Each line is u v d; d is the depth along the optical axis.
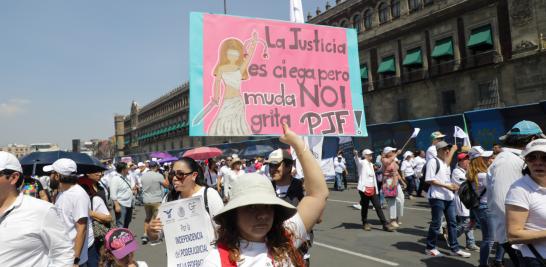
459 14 26.27
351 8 35.03
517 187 2.71
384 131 19.45
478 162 5.29
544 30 21.70
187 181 3.22
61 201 3.69
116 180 8.33
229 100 4.00
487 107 24.53
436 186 6.23
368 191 8.47
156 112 90.94
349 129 4.55
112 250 2.91
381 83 32.41
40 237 2.45
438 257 6.19
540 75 21.83
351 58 4.75
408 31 29.94
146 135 96.44
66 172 3.75
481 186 5.18
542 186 2.66
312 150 5.92
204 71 3.93
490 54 24.20
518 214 2.66
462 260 5.98
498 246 5.27
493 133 14.79
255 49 4.22
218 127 3.90
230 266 1.68
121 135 119.06
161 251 7.48
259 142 27.23
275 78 4.27
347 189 18.16
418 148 17.69
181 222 2.78
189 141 70.12
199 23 3.99
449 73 26.75
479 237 7.61
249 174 1.88
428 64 28.56
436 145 6.32
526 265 2.69
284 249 1.80
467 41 25.73
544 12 21.70
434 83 28.09
